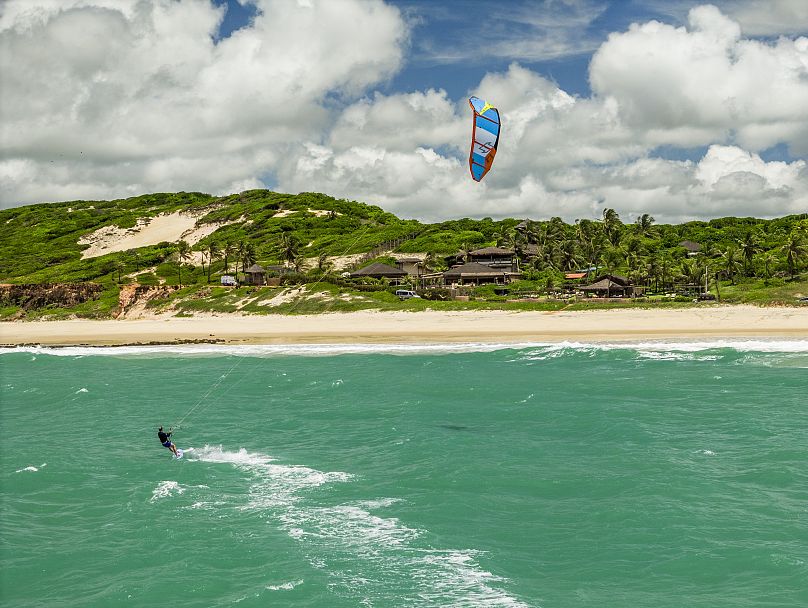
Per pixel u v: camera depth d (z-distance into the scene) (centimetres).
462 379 5069
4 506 2714
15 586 2066
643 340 6694
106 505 2712
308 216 19400
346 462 3169
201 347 7544
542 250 13150
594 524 2377
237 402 4609
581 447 3253
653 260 11362
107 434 3850
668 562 2083
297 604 1902
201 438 3703
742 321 7350
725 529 2286
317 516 2528
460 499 2639
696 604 1844
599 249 13700
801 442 3181
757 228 17300
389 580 2028
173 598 1961
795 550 2116
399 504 2620
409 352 6575
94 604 1944
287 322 8838
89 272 14850
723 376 4859
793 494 2564
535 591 1950
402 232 16775
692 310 8012
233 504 2678
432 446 3341
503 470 2952
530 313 8388
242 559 2195
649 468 2902
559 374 5141
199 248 17362
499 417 3891
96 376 5888
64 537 2411
